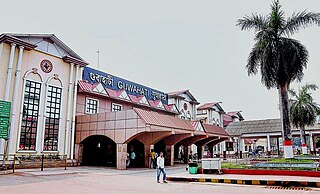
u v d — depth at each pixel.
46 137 21.17
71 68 23.72
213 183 13.84
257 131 41.69
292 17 22.09
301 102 34.00
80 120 23.77
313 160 20.09
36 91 20.91
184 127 24.95
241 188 12.12
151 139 23.64
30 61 20.72
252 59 22.61
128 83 31.20
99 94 25.59
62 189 11.13
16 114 19.28
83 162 25.09
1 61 18.88
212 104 45.38
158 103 33.62
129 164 25.53
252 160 21.45
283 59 20.97
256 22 22.75
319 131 38.69
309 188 11.99
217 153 43.41
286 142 20.58
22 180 13.48
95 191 10.87
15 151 18.91
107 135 22.03
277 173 15.43
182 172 18.94
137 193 10.54
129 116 21.05
